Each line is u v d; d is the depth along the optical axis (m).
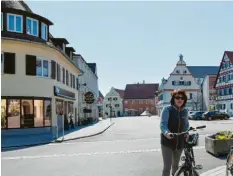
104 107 121.25
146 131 26.53
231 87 65.69
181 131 5.51
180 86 78.25
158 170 9.27
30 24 25.19
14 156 12.92
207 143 12.38
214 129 26.70
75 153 13.32
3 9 23.75
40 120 25.31
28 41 24.02
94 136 22.17
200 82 101.44
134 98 121.81
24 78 24.30
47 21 26.88
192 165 5.21
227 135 12.05
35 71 24.94
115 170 9.41
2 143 17.94
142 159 11.31
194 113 53.09
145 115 107.62
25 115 24.31
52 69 26.78
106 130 29.22
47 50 25.98
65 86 32.75
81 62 45.44
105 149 14.41
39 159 11.92
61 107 31.12
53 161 11.35
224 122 41.91
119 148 14.65
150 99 120.94
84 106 49.00
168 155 5.46
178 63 78.75
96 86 73.31
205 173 8.27
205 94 84.25
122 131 27.14
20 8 25.38
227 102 67.31
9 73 23.67
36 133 24.83
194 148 13.74
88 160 11.37
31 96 24.62
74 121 39.19
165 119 5.46
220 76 71.19
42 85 25.53
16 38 23.70
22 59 24.20
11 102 23.72
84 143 17.44
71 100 36.75
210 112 51.12
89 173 9.06
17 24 24.42
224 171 8.45
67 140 19.28
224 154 11.57
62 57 30.03
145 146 15.23
